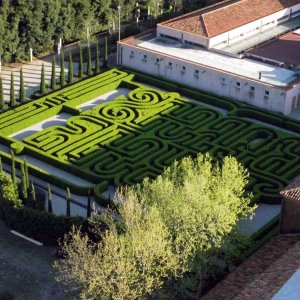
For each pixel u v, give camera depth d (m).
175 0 110.06
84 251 46.06
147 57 88.31
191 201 48.03
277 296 40.78
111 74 87.81
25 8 90.25
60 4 94.69
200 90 84.25
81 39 100.88
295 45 89.62
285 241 53.28
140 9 110.44
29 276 54.72
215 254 50.66
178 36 90.94
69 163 68.00
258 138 75.38
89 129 74.06
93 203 63.38
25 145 70.94
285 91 77.94
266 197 63.56
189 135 73.50
